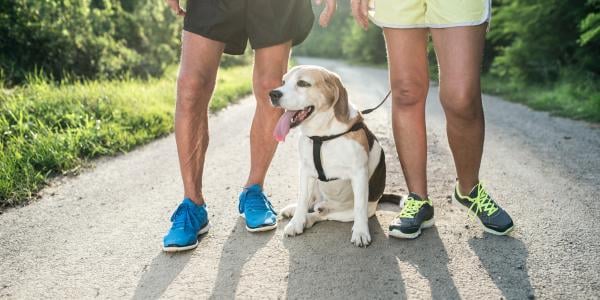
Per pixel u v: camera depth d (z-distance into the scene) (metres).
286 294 2.12
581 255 2.45
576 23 10.74
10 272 2.38
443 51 2.48
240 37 2.84
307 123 2.66
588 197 3.34
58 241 2.74
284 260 2.45
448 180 3.81
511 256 2.45
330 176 2.74
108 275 2.33
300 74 2.66
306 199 2.81
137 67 10.38
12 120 4.99
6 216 3.13
